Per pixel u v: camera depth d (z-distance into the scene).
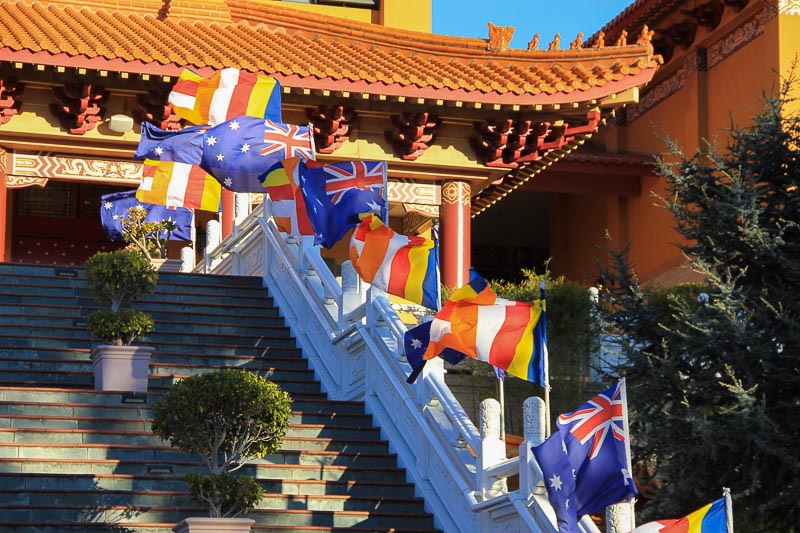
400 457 16.58
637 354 17.53
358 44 30.55
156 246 27.55
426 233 32.69
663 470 17.28
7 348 18.72
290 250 21.45
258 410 13.84
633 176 37.12
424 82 27.44
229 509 13.63
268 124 21.77
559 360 21.20
